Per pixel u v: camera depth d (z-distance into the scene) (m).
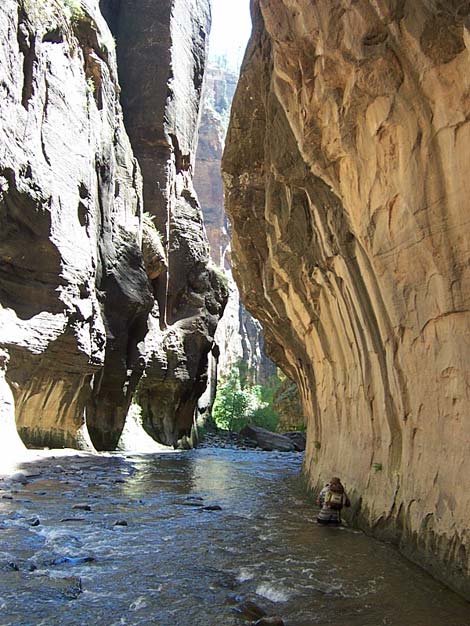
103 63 26.38
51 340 20.14
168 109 36.72
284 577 6.70
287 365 17.98
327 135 8.24
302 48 8.26
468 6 4.91
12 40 18.70
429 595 6.03
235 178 14.24
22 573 6.53
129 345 27.52
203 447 36.62
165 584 6.38
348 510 9.97
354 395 10.41
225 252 80.06
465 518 5.99
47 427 21.19
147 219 33.75
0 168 17.75
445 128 5.78
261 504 12.12
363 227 7.88
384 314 8.12
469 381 5.95
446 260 6.07
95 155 24.83
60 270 20.62
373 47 6.28
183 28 39.56
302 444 40.50
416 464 7.40
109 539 8.38
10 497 11.27
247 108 12.92
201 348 35.62
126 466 18.98
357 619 5.44
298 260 11.72
